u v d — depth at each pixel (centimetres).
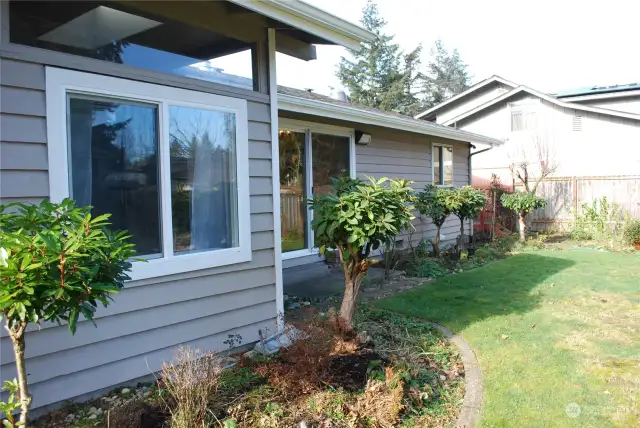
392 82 3322
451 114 2192
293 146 714
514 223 1419
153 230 331
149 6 326
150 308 329
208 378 273
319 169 754
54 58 279
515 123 1669
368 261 408
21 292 171
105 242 203
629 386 321
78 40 291
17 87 265
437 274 741
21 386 199
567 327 462
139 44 322
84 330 296
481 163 1733
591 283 678
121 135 312
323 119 736
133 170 319
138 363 322
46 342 279
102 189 302
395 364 332
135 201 320
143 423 252
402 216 402
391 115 888
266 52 412
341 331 366
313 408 280
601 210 1216
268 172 416
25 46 267
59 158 280
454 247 989
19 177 266
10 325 187
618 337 430
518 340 422
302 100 589
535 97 1616
